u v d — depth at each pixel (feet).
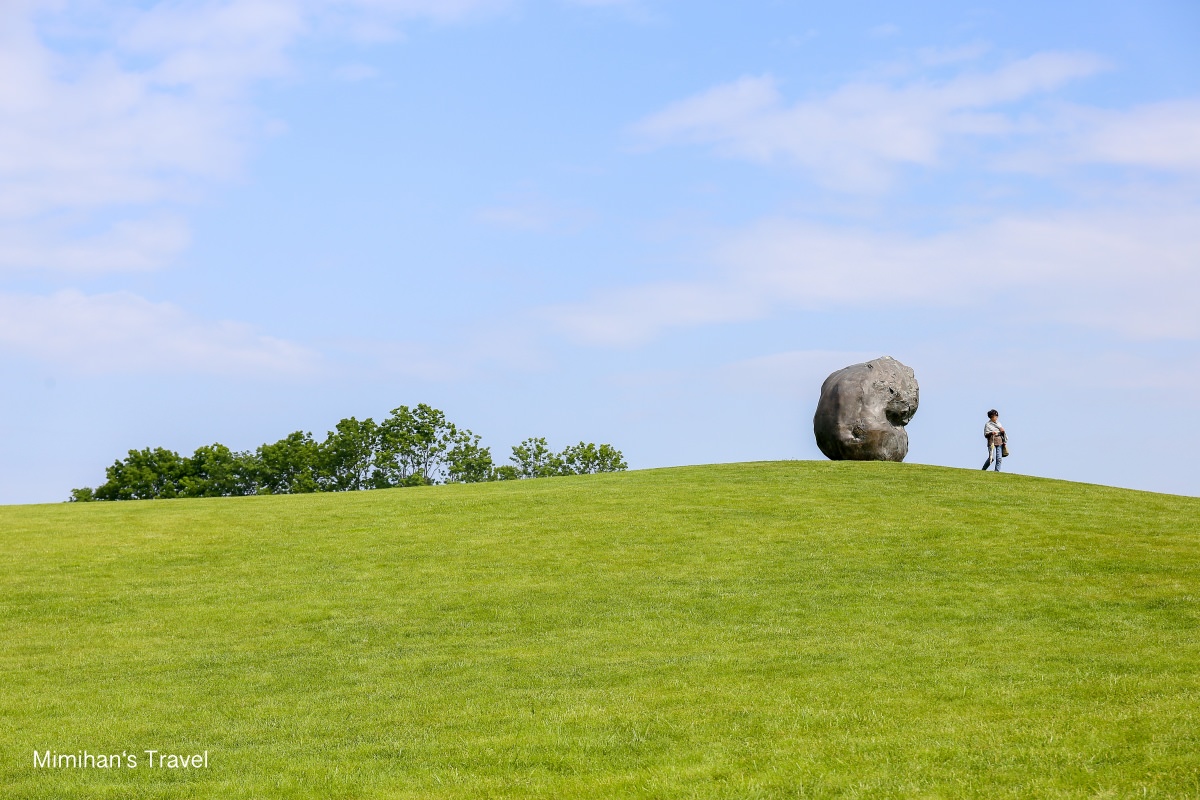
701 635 62.80
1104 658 52.95
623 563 81.56
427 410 277.64
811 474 116.78
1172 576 72.90
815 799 35.94
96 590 76.79
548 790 38.17
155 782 40.93
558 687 52.54
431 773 40.60
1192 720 41.09
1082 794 34.76
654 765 40.14
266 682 55.77
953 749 39.70
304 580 78.95
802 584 74.18
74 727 48.29
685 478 117.91
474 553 85.71
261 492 268.21
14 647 63.52
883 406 127.54
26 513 106.83
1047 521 92.22
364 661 59.52
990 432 125.39
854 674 52.03
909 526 90.74
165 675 57.41
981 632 60.85
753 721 44.75
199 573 81.51
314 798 38.63
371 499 112.57
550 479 127.95
